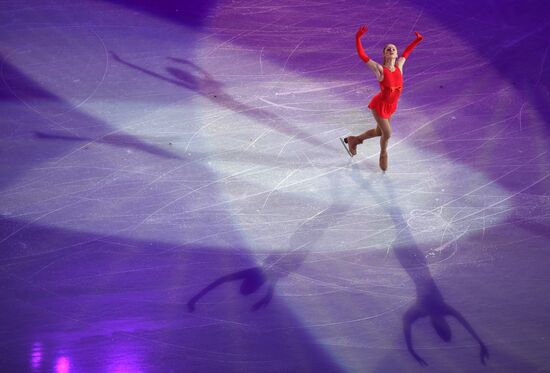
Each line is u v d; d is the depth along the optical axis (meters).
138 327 25.55
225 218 31.25
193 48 45.41
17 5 49.72
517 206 32.16
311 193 32.91
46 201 31.97
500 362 24.34
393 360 24.39
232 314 26.22
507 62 44.16
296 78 42.50
